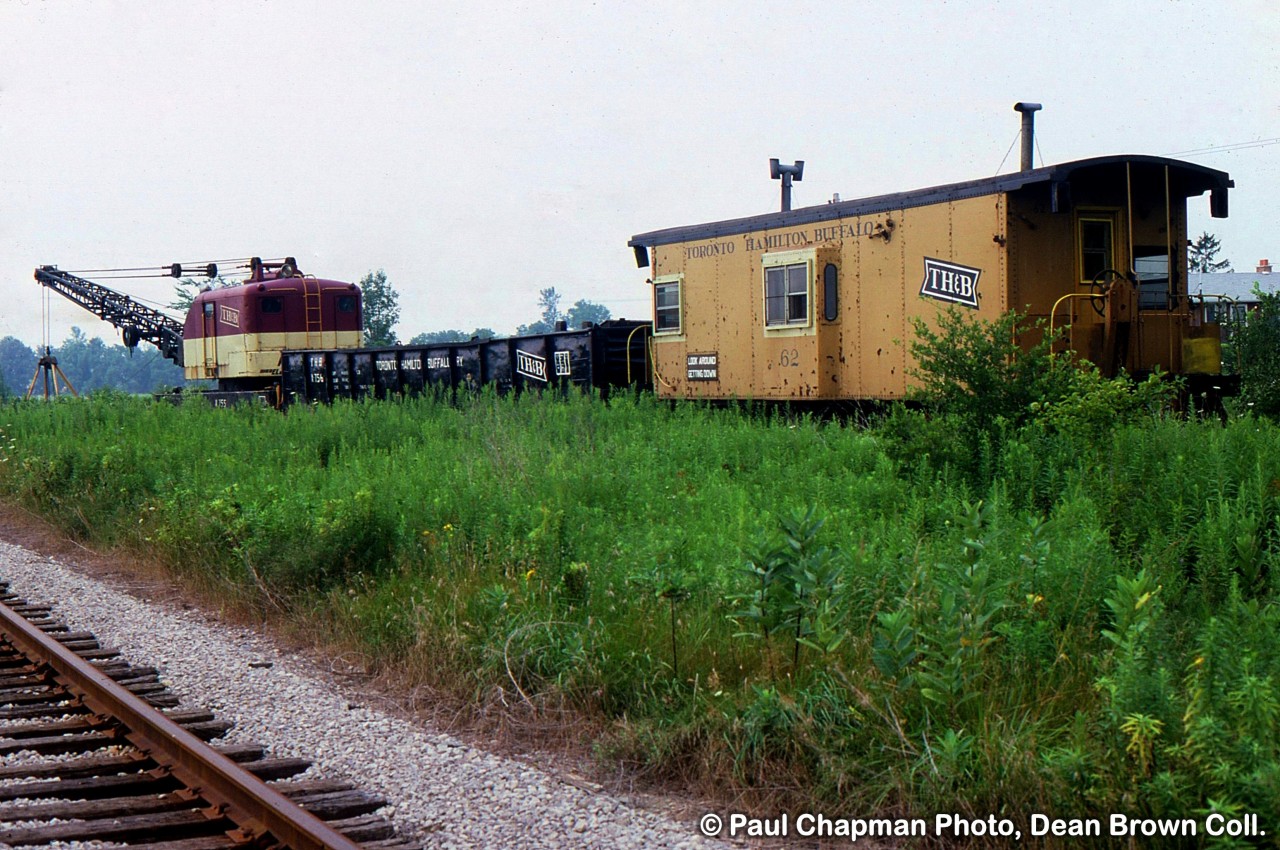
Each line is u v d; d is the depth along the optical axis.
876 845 5.34
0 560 13.34
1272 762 4.63
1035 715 5.99
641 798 6.02
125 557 13.12
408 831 5.45
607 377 22.67
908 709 6.09
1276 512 9.17
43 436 21.66
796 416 19.06
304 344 31.23
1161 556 8.32
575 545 9.73
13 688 8.05
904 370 17.19
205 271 37.22
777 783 5.86
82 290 39.72
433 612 8.55
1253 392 15.59
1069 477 10.23
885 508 10.87
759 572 7.27
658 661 7.36
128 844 5.27
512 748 6.80
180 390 33.84
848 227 18.11
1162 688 5.12
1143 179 16.66
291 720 7.18
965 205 16.27
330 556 10.45
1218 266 73.62
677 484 12.91
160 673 8.34
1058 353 15.99
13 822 5.47
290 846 5.11
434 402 24.23
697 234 21.08
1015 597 7.29
